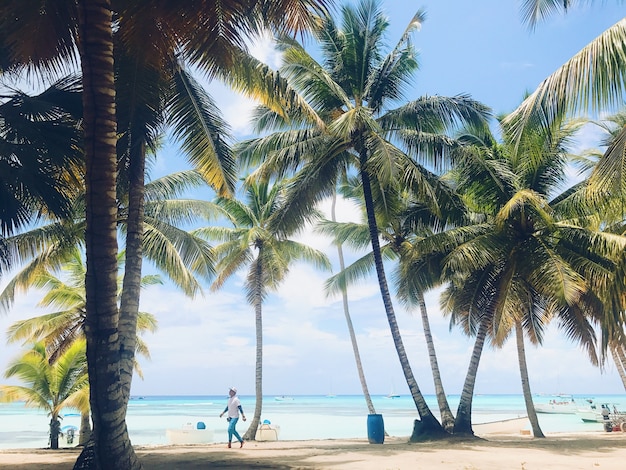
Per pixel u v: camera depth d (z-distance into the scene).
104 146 6.74
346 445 16.31
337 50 19.16
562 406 65.50
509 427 34.22
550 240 18.17
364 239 24.44
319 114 18.45
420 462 11.00
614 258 16.03
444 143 17.48
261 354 24.17
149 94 10.48
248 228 25.25
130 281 10.80
